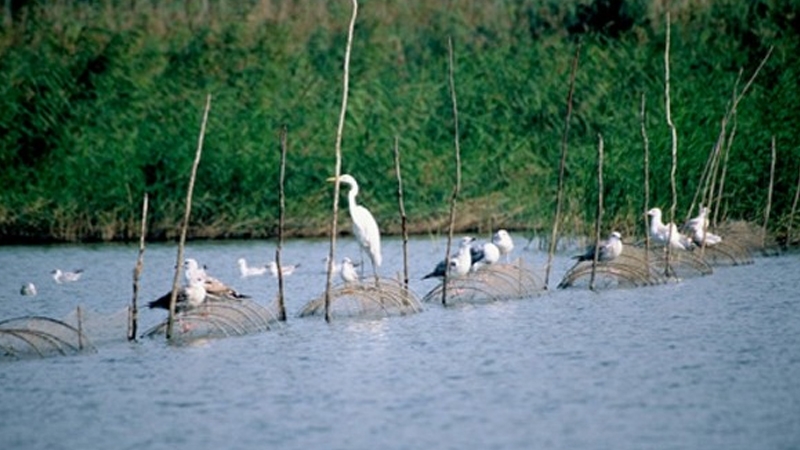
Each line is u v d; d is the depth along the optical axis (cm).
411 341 3481
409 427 2594
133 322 3584
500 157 6438
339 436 2547
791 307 3950
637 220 5344
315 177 6419
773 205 5609
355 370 3134
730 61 6506
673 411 2662
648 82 6506
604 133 6206
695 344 3366
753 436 2472
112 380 3116
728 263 5047
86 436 2625
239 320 3650
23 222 6391
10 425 2730
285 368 3183
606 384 2916
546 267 4597
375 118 6519
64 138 6481
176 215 6378
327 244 6166
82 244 6303
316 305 3919
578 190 5456
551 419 2620
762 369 3048
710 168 5100
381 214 6375
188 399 2900
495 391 2872
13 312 4272
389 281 4150
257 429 2623
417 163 6406
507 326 3675
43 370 3244
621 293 4278
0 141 6512
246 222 6397
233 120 6481
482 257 4303
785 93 5828
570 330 3594
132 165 6388
